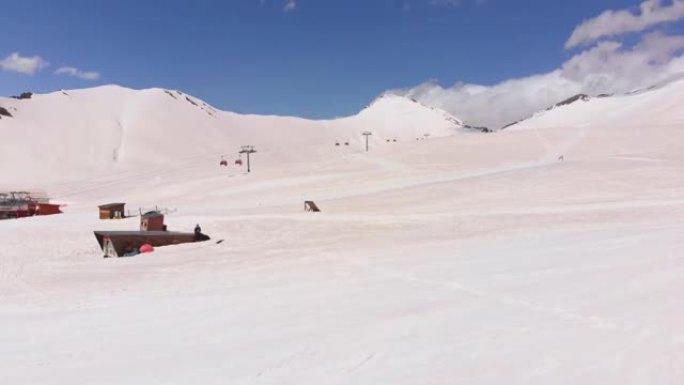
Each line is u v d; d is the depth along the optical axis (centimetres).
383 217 3872
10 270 2486
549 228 2912
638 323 921
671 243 1800
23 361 1033
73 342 1154
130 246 3158
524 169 6588
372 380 793
